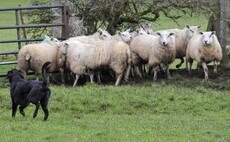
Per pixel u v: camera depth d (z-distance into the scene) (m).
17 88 11.27
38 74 16.58
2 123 11.11
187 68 17.91
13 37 33.31
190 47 17.08
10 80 11.52
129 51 16.31
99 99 13.39
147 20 19.67
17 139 9.84
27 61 16.28
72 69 16.55
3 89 15.09
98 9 18.97
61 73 16.98
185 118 11.98
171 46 16.53
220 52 16.62
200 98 13.50
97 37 17.91
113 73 17.50
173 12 22.03
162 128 10.86
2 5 42.38
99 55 16.25
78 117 12.05
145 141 9.76
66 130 10.52
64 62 16.84
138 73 17.78
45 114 11.23
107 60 16.23
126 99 13.41
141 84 15.91
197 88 14.64
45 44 16.72
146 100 13.31
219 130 10.79
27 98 11.12
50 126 10.82
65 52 16.70
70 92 14.15
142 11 19.38
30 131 10.39
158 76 17.59
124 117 12.03
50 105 13.00
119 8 18.95
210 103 13.23
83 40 17.48
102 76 17.88
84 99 13.40
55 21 20.78
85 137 9.98
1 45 30.69
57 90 14.35
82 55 16.38
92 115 12.30
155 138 10.00
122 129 10.70
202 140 9.95
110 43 16.31
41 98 11.09
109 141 9.73
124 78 16.88
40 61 16.31
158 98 13.47
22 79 11.41
